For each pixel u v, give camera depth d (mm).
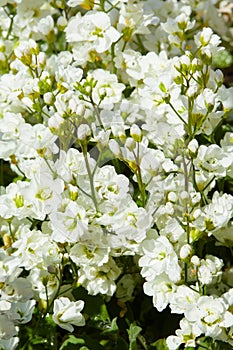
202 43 569
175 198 526
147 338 569
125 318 567
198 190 542
